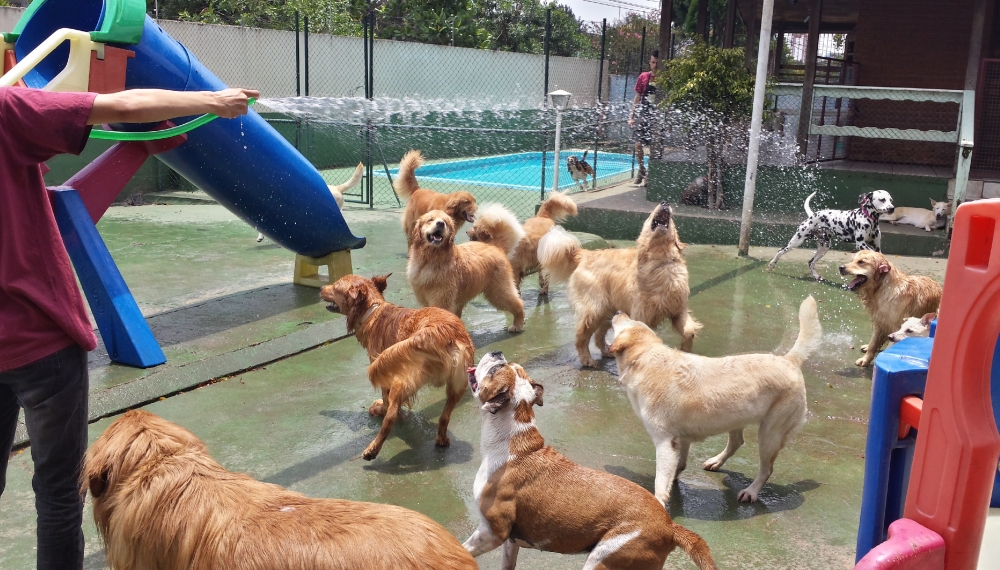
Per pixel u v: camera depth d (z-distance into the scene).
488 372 3.10
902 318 5.70
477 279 6.30
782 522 3.68
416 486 3.95
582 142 21.95
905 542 2.06
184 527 2.10
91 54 4.41
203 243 9.70
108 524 2.18
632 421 4.85
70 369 2.44
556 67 21.91
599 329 6.14
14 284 2.29
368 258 9.17
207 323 6.49
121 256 8.82
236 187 6.51
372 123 14.16
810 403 5.21
